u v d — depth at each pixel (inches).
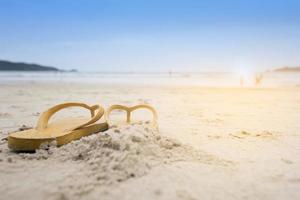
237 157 91.0
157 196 59.8
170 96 370.3
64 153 86.1
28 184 63.9
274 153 96.3
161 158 84.4
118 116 180.1
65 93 400.2
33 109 215.3
